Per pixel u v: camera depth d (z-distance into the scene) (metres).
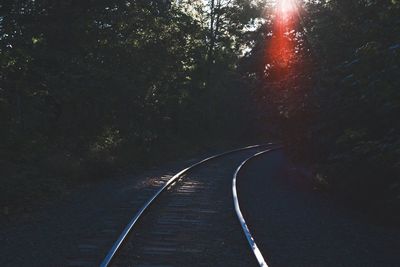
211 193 13.72
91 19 19.42
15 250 7.11
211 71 45.66
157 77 24.09
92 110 19.69
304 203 12.71
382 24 9.16
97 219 9.62
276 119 20.53
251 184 16.36
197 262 6.73
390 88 8.44
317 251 7.72
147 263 6.56
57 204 11.21
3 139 15.10
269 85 19.62
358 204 12.21
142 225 9.08
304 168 19.11
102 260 6.59
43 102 17.27
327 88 13.27
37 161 14.98
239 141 50.31
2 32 16.05
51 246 7.38
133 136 23.42
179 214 10.34
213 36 44.91
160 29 24.50
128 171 19.06
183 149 32.56
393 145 8.97
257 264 6.56
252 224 9.70
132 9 21.50
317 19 15.20
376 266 7.00
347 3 12.73
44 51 16.64
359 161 11.09
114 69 20.28
